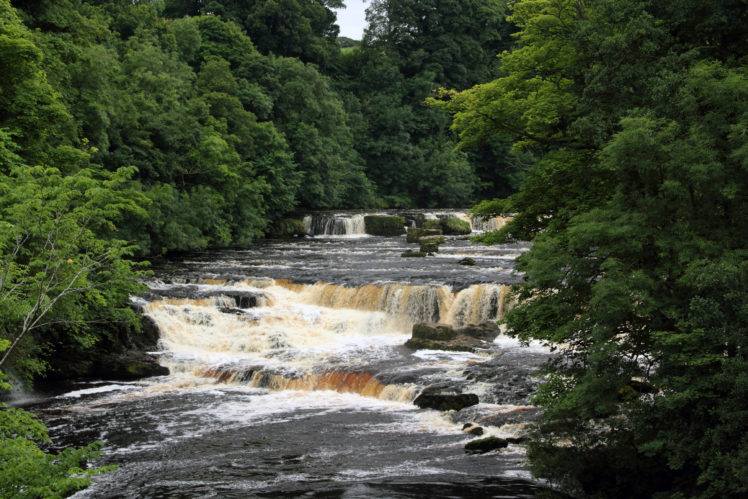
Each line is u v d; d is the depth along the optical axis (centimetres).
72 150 2881
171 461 1820
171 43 8119
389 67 11469
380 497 1509
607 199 1777
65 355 2769
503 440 1856
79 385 2656
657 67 1518
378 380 2503
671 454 1207
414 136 11175
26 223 1507
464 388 2331
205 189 5931
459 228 7288
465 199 10681
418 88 11269
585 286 1409
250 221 6625
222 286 3878
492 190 11206
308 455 1850
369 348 3064
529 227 2077
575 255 1428
